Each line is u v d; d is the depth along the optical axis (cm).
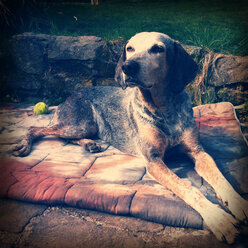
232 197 224
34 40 524
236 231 196
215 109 416
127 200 235
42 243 204
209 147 321
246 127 372
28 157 325
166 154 303
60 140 376
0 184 267
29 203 250
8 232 216
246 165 280
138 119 290
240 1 781
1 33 618
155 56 251
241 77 430
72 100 376
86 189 251
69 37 523
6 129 407
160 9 761
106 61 499
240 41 495
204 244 194
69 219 229
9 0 620
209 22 595
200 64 458
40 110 459
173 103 279
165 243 198
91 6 814
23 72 535
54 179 272
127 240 203
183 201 229
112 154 329
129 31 560
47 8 703
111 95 362
